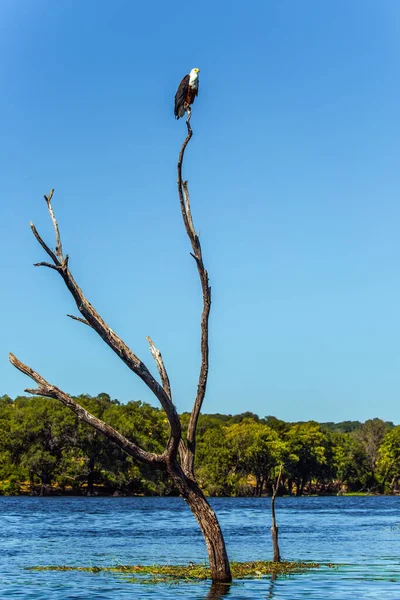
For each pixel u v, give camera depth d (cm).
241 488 13050
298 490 14662
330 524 6612
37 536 5188
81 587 2767
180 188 2589
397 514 8225
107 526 6112
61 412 11100
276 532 3438
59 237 2364
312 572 3125
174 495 11594
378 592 2641
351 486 15850
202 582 2822
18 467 11300
